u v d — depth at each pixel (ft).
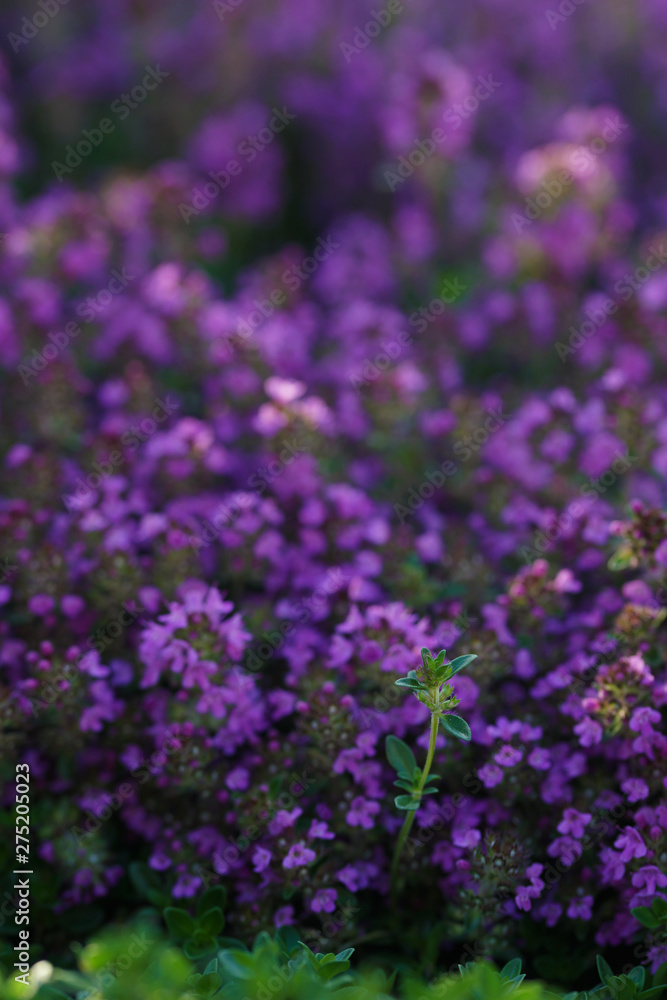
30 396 15.07
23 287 16.62
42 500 13.43
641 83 25.80
